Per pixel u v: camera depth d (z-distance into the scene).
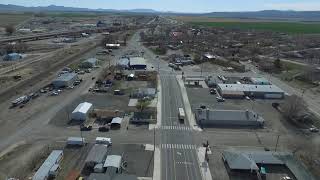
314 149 108.50
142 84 179.75
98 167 90.38
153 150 105.06
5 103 143.75
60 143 108.44
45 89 164.50
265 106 150.00
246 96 162.25
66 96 155.50
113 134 116.00
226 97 160.62
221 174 92.56
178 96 160.62
